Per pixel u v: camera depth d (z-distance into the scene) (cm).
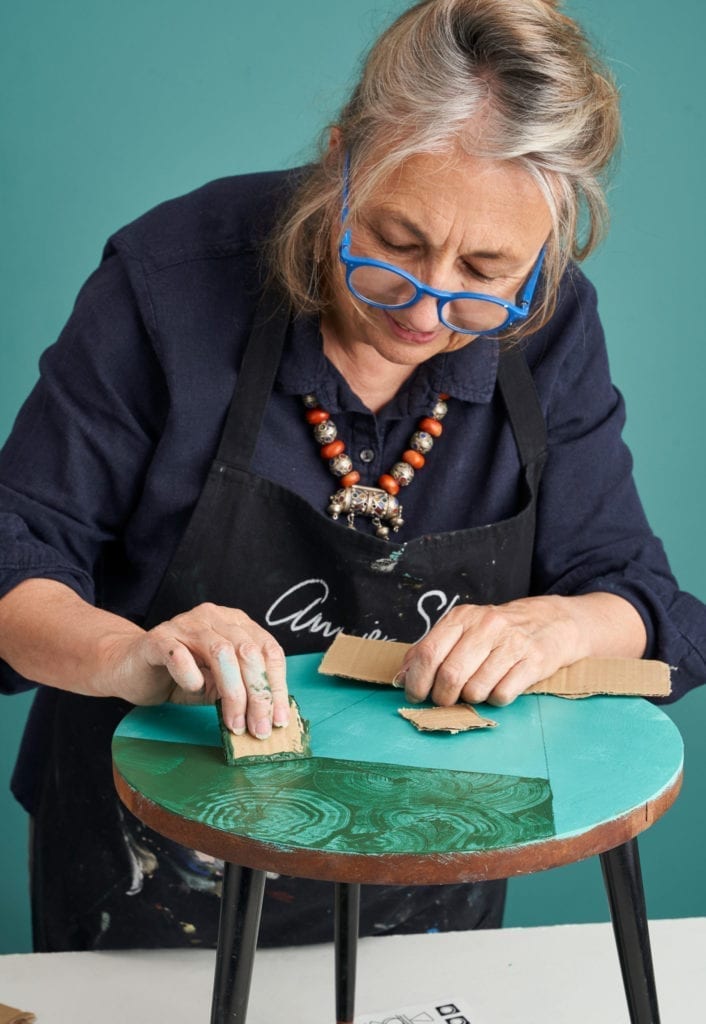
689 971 145
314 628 137
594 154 106
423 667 112
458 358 130
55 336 210
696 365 221
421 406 132
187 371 126
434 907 154
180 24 199
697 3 206
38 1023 132
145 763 99
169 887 145
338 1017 131
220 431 128
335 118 125
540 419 137
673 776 98
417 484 136
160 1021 133
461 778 97
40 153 201
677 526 229
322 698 114
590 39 115
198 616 108
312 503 133
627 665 120
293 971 144
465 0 104
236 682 101
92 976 141
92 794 144
